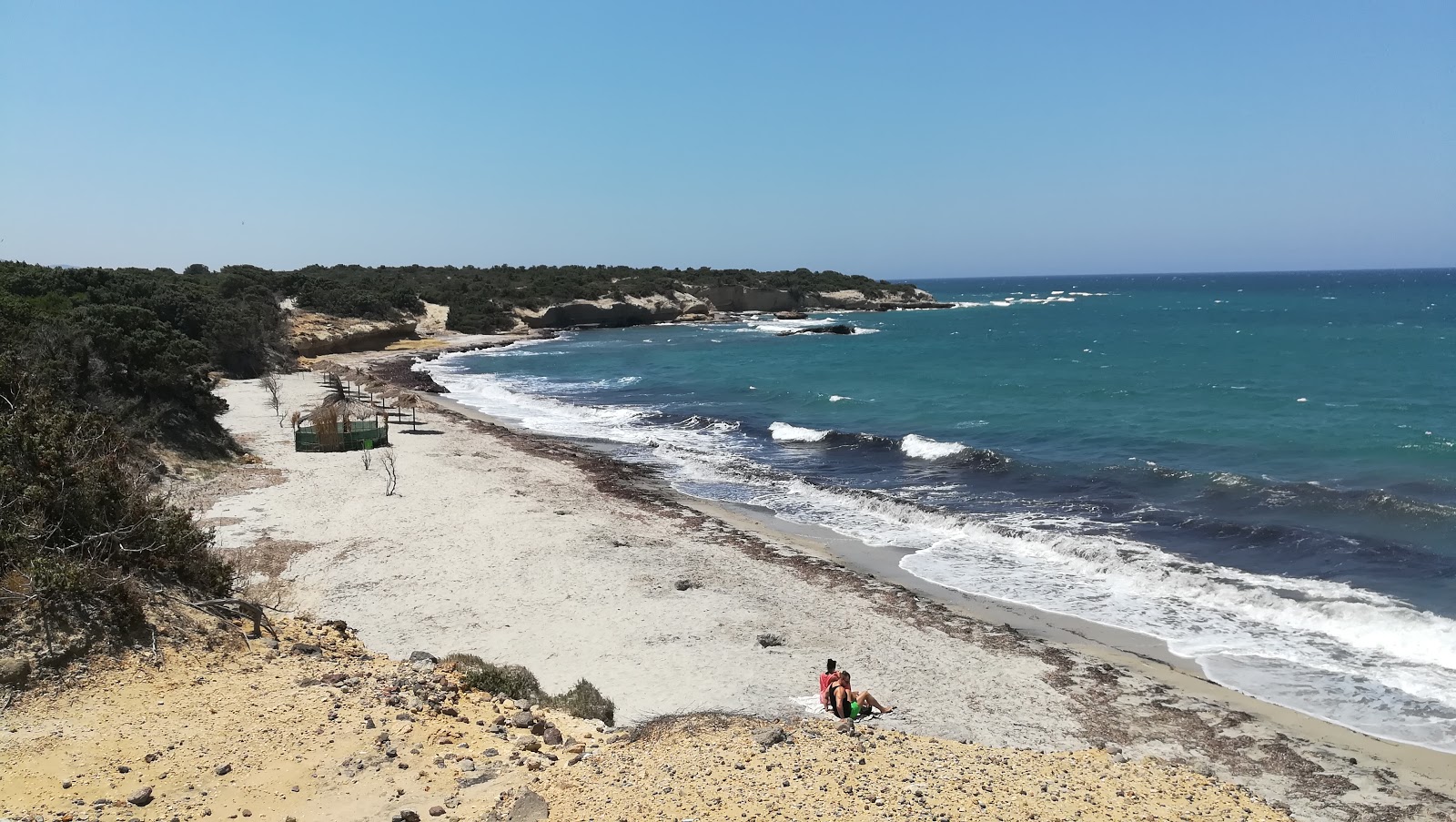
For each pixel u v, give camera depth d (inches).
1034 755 380.2
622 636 560.1
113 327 1021.2
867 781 313.7
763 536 818.8
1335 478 951.0
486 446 1214.3
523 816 277.1
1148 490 932.6
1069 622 613.0
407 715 356.5
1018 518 854.5
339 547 713.0
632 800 290.8
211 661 382.6
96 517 419.5
